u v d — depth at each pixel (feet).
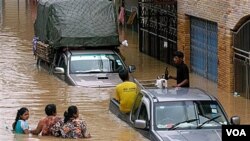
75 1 114.93
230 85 101.71
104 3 115.14
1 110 86.94
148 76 113.70
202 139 62.34
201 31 113.60
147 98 69.56
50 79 108.78
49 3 118.42
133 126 72.08
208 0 108.27
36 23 128.06
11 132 73.77
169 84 107.65
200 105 67.72
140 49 139.03
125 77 83.30
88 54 108.99
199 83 109.09
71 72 106.01
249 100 96.84
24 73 114.21
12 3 217.15
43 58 117.19
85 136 70.59
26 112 73.67
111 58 108.78
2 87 102.63
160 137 63.21
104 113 84.23
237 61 100.68
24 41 146.72
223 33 103.55
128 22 167.53
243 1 97.04
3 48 138.21
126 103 77.15
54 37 113.60
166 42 126.00
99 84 101.96
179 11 119.65
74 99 93.91
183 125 65.72
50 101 92.73
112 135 70.95
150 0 133.08
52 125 71.82
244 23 98.43
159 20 129.08
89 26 112.88
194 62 117.19
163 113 66.80
